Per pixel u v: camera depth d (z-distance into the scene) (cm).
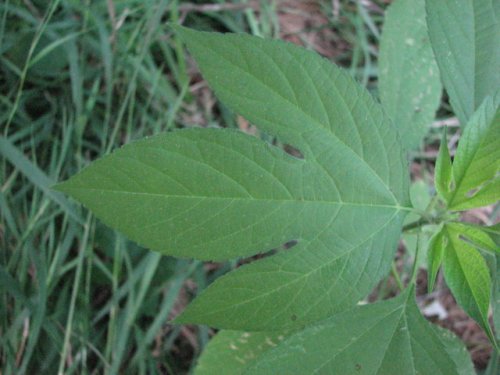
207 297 23
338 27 55
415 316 26
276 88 24
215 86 23
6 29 47
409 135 39
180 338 46
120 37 48
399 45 38
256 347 34
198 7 51
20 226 43
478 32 29
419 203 46
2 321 41
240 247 23
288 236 24
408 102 38
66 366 42
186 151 22
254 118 24
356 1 53
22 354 42
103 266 44
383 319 26
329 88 24
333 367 25
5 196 43
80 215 43
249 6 52
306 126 24
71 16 48
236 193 23
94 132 48
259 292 23
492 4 29
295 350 25
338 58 55
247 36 23
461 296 24
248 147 23
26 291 43
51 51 47
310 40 55
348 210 24
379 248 25
